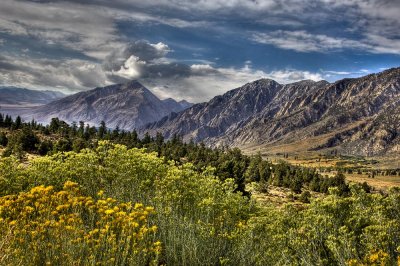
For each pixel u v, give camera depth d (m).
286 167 168.12
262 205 21.48
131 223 9.62
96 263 8.82
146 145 144.50
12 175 16.05
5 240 8.10
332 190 15.09
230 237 13.77
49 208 10.05
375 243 11.83
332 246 12.00
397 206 13.50
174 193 14.60
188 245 12.73
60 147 104.31
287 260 13.58
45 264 8.51
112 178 15.84
